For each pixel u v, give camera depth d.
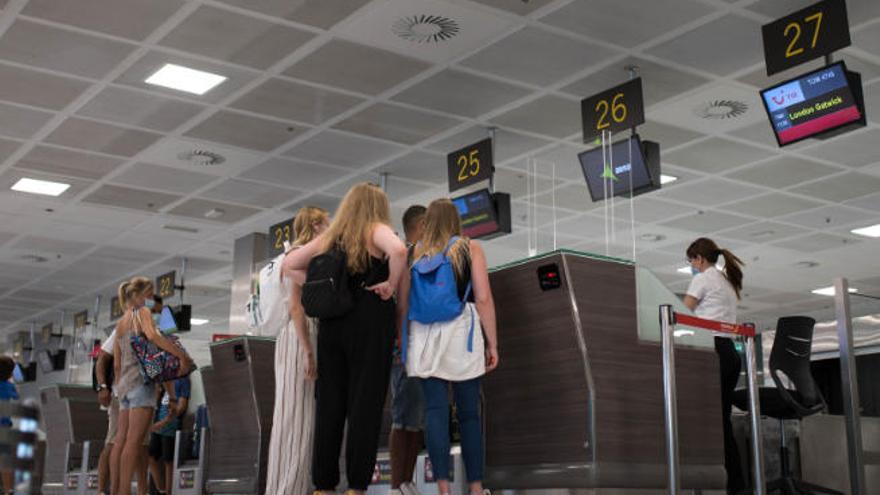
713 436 4.43
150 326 5.64
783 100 7.16
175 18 7.17
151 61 7.93
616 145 8.13
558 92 8.55
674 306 4.42
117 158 10.42
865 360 6.28
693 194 11.70
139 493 6.91
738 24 7.24
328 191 11.62
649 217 12.73
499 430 4.27
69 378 20.67
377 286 3.56
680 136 9.74
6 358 7.57
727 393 4.86
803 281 16.53
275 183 11.30
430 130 9.53
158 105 8.91
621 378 4.04
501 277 4.28
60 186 11.41
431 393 3.70
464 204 9.80
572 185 11.34
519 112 9.04
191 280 16.73
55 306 19.09
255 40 7.54
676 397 4.08
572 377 3.98
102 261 15.33
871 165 10.62
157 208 12.35
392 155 10.30
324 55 7.81
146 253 14.80
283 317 4.39
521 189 11.55
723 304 5.05
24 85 8.45
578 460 3.92
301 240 4.19
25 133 9.64
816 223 13.01
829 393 6.51
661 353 4.21
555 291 4.03
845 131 6.91
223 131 9.59
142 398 5.62
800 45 6.60
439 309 3.68
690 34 7.41
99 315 19.83
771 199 11.91
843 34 6.33
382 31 7.37
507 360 4.25
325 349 3.66
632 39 7.50
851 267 15.52
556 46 7.63
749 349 4.47
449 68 8.05
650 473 4.02
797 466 5.63
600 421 3.91
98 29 7.35
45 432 9.80
